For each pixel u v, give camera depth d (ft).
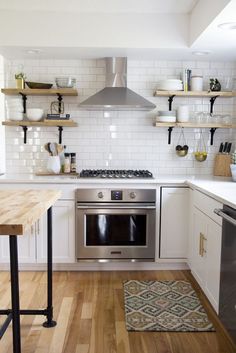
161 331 7.96
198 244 10.04
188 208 11.37
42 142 13.10
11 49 11.46
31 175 12.36
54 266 11.69
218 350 7.25
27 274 11.34
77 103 12.98
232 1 7.42
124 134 13.15
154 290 10.11
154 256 11.51
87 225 11.34
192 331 7.98
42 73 12.84
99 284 10.53
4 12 10.96
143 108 12.09
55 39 11.07
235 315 7.00
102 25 11.11
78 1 10.17
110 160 13.20
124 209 11.23
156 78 12.98
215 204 8.40
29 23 11.02
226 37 10.00
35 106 13.01
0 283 10.53
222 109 13.11
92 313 8.70
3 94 12.87
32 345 7.32
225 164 12.44
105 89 12.17
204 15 9.39
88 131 13.08
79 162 13.15
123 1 10.15
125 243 11.46
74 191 11.20
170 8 10.68
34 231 11.28
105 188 11.17
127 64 12.88
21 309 8.64
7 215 5.34
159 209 11.39
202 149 13.30
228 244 7.41
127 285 10.45
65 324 8.18
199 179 11.50
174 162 13.30
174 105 13.10
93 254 11.41
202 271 9.57
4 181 11.11
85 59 12.78
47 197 7.12
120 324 8.22
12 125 12.64
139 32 11.15
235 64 13.00
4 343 7.40
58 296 9.64
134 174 11.95
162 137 13.20
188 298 9.61
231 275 7.23
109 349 7.24
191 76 12.46
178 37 11.17
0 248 11.32
